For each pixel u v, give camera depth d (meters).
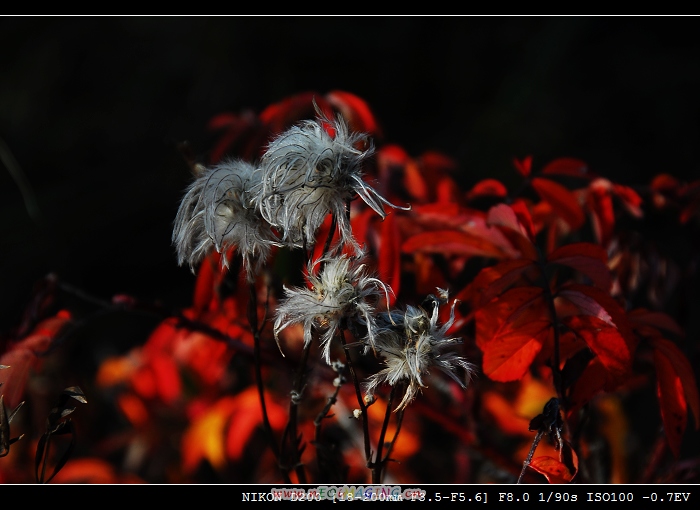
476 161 2.46
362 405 0.86
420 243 0.96
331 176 0.83
